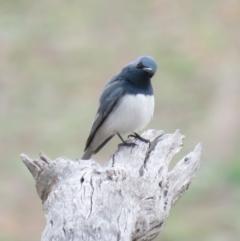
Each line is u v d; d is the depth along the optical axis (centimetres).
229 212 1531
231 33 2614
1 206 1620
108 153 1800
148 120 1023
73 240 598
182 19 2767
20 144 1948
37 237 1480
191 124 1962
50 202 669
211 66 2369
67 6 3006
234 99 2067
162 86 2238
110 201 648
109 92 1009
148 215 700
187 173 806
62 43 2661
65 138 1959
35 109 2162
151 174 772
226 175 1652
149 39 2645
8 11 2975
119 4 2966
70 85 2311
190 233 1445
